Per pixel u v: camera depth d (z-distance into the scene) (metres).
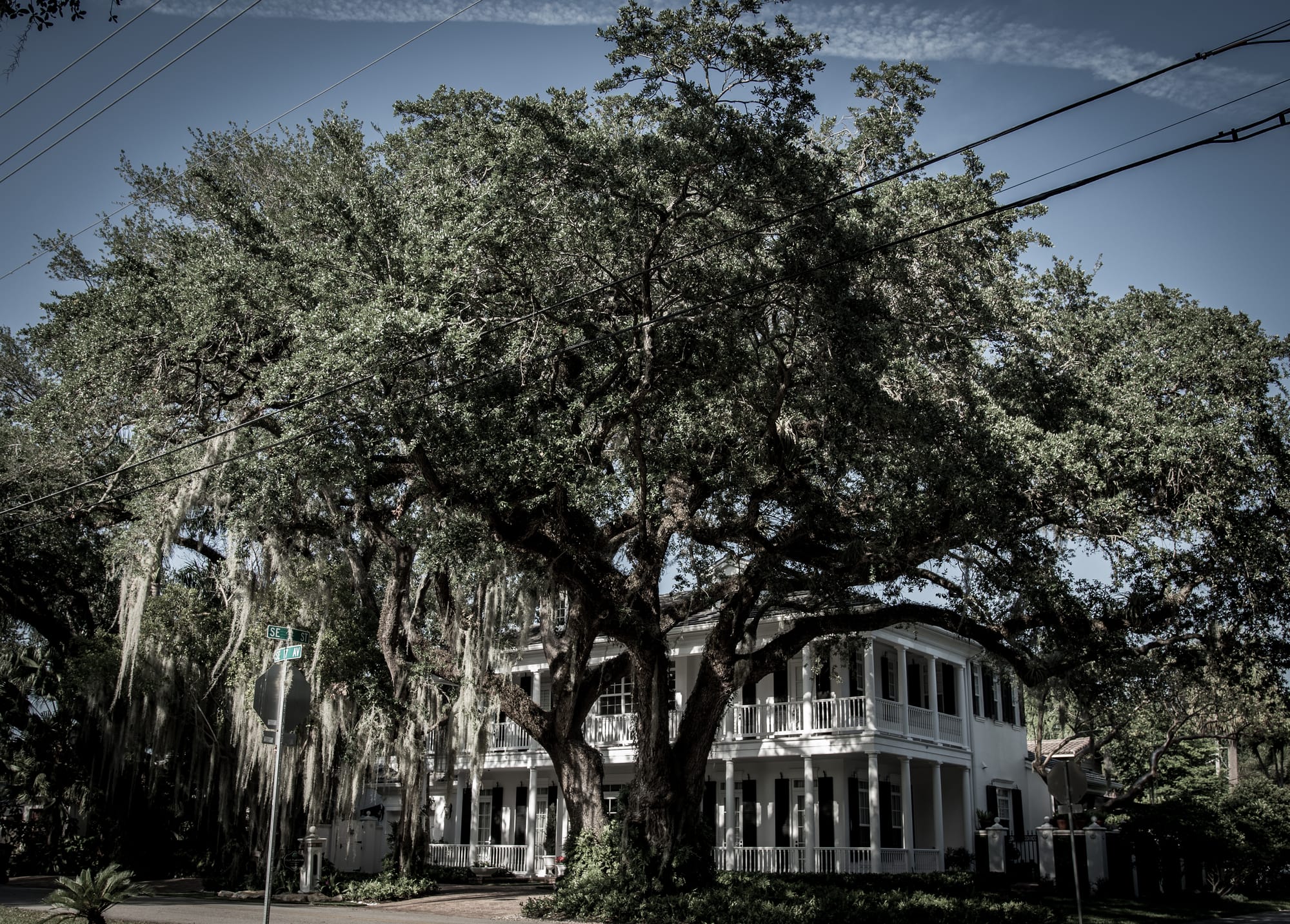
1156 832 27.70
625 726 31.95
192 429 20.48
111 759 28.30
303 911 19.66
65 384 20.34
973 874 27.73
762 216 15.57
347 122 20.95
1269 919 22.69
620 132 15.61
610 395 17.53
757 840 30.19
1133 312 18.91
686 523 19.28
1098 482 15.26
